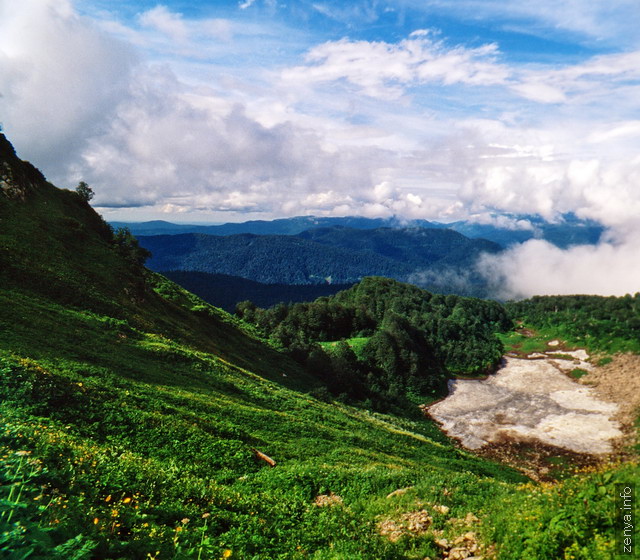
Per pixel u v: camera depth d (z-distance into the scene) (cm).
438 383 12875
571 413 10656
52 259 4959
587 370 14525
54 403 1923
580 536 899
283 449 2695
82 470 1111
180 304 7575
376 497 1812
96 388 2336
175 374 3669
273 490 1845
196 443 2125
